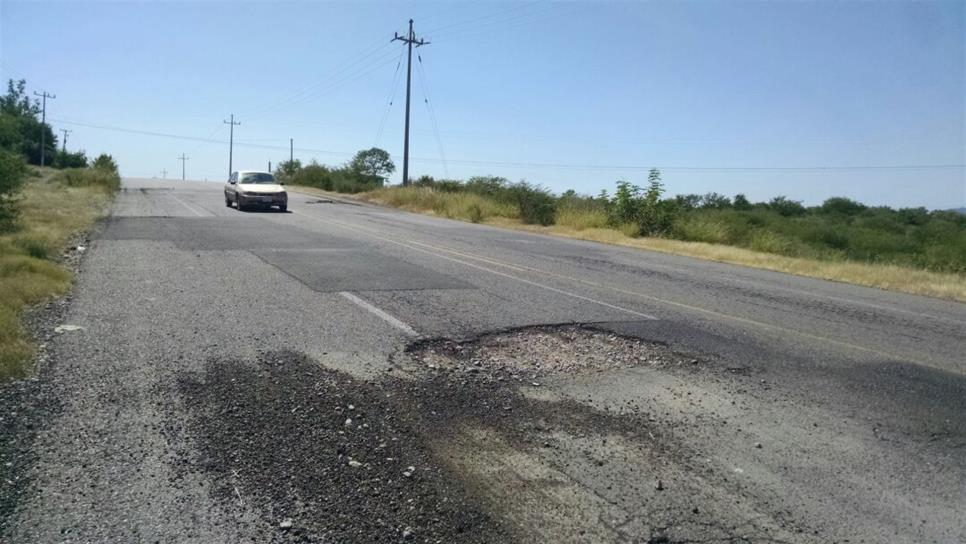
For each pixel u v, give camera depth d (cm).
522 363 684
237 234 1780
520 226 2859
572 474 445
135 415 504
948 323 1070
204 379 587
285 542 355
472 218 3100
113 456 439
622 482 438
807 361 756
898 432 549
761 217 3722
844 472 469
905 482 458
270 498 397
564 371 664
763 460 482
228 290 984
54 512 372
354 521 378
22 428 472
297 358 659
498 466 452
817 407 600
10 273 931
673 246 2159
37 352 636
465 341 753
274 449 460
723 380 662
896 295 1398
